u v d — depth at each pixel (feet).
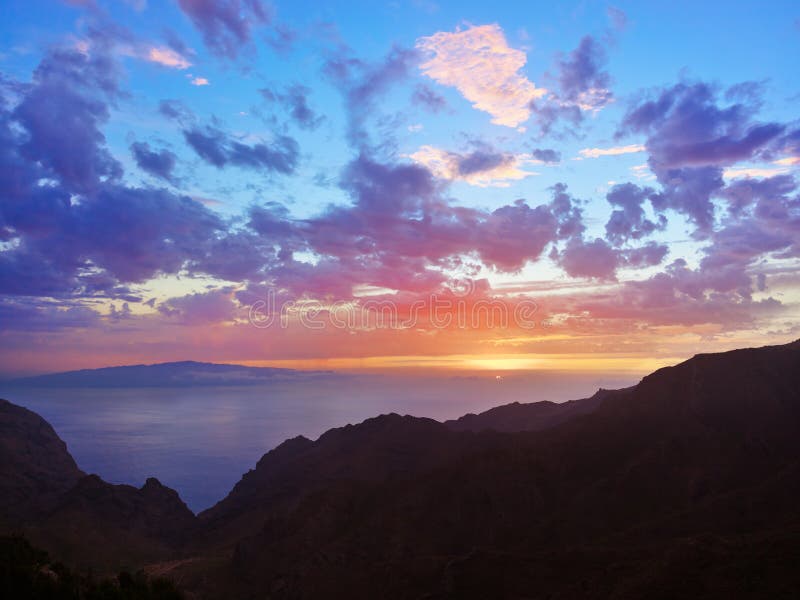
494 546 218.59
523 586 166.61
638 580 142.20
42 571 114.21
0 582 101.81
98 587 113.70
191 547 334.65
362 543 234.38
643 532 193.57
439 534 233.35
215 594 225.97
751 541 148.05
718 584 131.44
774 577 128.47
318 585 208.13
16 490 388.16
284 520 271.08
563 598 152.46
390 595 187.83
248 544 251.60
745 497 199.11
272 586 220.84
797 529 150.10
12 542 122.01
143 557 313.32
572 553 179.32
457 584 173.27
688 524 192.44
